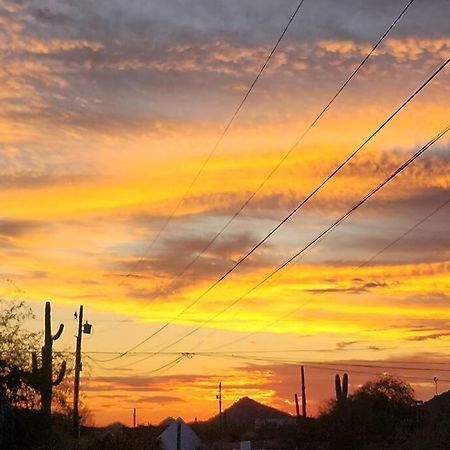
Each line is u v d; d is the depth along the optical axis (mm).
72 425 56500
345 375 76062
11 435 39562
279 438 89062
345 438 72188
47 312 45219
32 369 42344
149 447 61938
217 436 110375
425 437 62469
